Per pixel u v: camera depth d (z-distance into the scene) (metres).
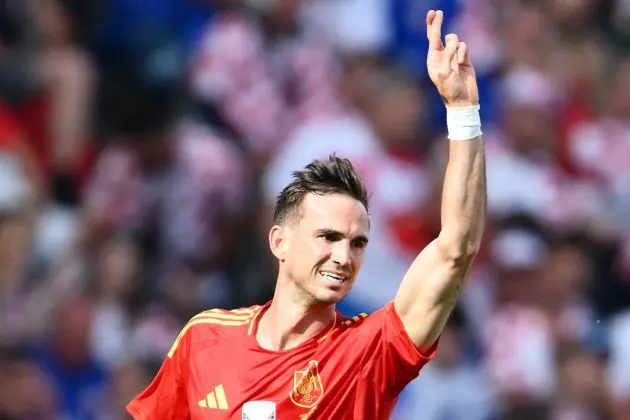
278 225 16.77
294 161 39.06
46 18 42.03
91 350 35.94
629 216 44.91
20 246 37.16
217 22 43.84
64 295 36.75
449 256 15.72
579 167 45.56
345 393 16.16
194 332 17.06
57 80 41.22
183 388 17.08
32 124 40.59
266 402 16.17
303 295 16.44
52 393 35.22
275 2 44.62
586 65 47.72
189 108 42.53
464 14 46.97
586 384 39.41
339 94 43.16
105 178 39.53
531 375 38.81
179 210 39.47
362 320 16.56
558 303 40.88
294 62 43.78
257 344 16.58
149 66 42.75
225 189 40.38
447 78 15.87
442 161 39.25
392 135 39.56
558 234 43.22
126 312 37.12
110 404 35.47
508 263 41.00
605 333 41.34
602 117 47.31
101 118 42.00
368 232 16.45
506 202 42.53
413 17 45.28
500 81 46.28
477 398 37.78
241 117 42.53
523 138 44.50
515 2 48.50
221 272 39.66
